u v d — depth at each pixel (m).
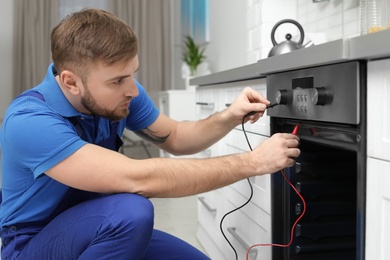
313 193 1.38
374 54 0.86
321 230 1.38
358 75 0.95
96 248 1.13
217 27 4.49
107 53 1.11
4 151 1.25
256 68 1.48
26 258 1.23
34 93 1.25
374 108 0.92
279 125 1.43
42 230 1.24
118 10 5.80
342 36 2.14
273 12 2.49
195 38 5.25
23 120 1.15
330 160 1.38
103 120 1.37
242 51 3.78
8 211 1.29
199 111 2.49
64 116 1.23
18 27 5.59
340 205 1.40
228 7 4.12
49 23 5.65
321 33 2.27
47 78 1.28
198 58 4.86
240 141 1.80
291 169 1.37
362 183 0.96
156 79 5.95
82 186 1.13
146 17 5.87
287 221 1.40
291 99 1.25
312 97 1.10
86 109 1.26
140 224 1.12
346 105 0.99
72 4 5.75
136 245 1.14
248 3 2.71
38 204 1.27
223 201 2.03
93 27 1.13
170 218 3.07
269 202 1.48
